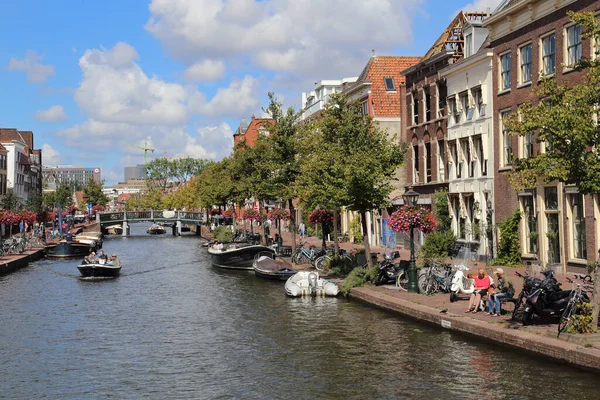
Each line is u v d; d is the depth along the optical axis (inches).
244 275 1379.2
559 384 466.9
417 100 1524.4
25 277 1433.3
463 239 1295.5
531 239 1054.4
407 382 499.5
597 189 532.7
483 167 1216.2
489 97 1185.4
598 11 890.1
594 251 896.9
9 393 513.0
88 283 1302.9
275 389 499.2
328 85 2316.7
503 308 684.7
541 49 1023.6
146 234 4047.7
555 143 548.4
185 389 511.2
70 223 3444.9
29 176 3853.3
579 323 523.8
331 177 1026.7
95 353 648.4
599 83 554.9
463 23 1393.9
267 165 1438.2
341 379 516.7
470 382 489.1
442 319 672.4
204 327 768.9
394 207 1619.1
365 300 876.0
